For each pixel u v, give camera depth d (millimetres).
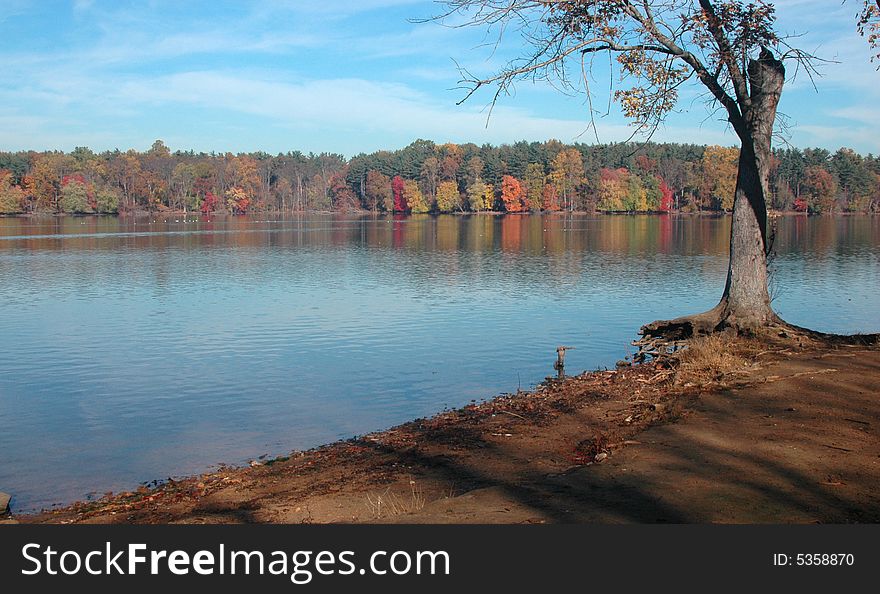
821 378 11430
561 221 102688
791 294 28766
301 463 10062
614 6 13922
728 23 14156
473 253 49938
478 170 132375
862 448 7961
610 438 9172
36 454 11219
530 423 11000
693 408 10164
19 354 18500
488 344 19391
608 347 18969
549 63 13523
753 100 15016
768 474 7191
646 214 123375
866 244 55094
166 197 135125
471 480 8266
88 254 49312
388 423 12562
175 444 11680
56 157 131875
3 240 63219
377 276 35938
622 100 14016
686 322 16328
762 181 15273
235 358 17969
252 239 66125
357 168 149500
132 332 21391
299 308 25812
